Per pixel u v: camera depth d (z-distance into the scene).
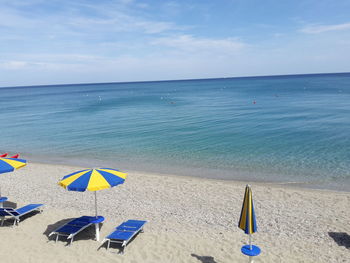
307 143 25.03
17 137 34.44
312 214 11.67
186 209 12.48
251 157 21.64
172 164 20.81
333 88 102.62
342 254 8.66
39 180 17.50
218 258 8.57
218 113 48.81
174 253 8.84
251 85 161.00
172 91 136.62
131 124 40.62
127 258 8.62
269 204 12.86
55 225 11.02
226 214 11.84
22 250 9.14
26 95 157.88
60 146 28.64
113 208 12.71
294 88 112.88
